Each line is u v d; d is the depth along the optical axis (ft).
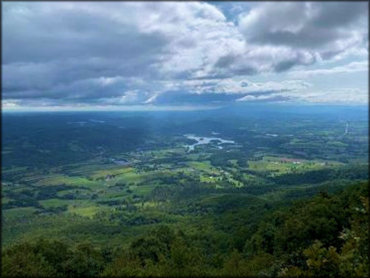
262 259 125.29
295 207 178.19
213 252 200.44
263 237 159.22
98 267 148.15
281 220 172.14
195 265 135.95
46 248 146.61
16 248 142.51
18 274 121.70
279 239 133.59
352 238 59.47
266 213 259.60
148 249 169.07
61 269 139.95
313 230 119.75
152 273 123.34
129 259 153.17
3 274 119.96
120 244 246.47
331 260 58.95
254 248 161.89
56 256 145.18
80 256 147.64
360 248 55.62
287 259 77.66
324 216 123.54
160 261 141.69
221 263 152.46
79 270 141.59
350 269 54.34
